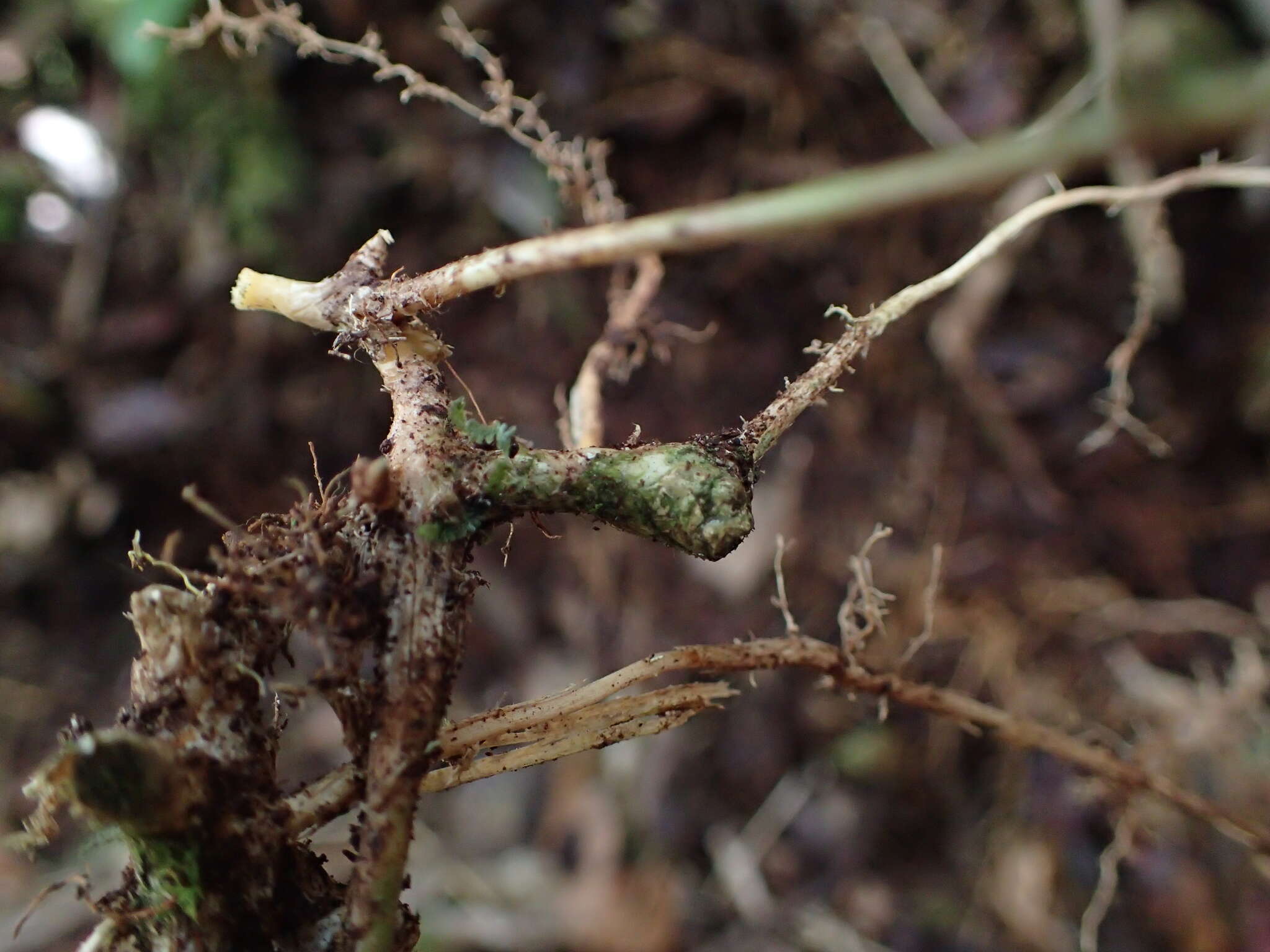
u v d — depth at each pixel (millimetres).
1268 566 237
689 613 243
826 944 210
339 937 100
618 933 210
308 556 100
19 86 254
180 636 97
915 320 254
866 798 225
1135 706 222
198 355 257
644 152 260
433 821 229
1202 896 197
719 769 230
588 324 255
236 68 246
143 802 90
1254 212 244
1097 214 253
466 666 243
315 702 237
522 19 256
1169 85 129
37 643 247
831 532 247
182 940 97
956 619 237
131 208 259
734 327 256
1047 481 248
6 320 254
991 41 251
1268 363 241
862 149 259
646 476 107
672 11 257
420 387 113
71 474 251
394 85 254
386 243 120
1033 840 213
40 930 203
